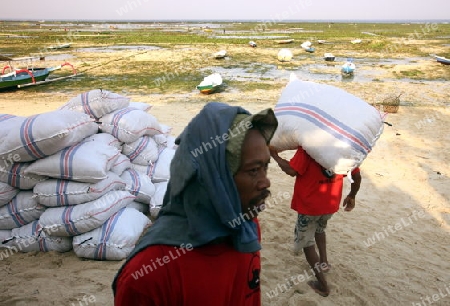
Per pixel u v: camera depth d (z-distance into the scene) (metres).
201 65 22.05
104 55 26.73
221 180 1.09
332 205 3.12
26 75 16.19
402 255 4.24
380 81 16.97
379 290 3.60
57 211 3.63
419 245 4.48
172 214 1.23
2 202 3.69
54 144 3.44
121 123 4.27
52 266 3.60
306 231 3.24
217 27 88.19
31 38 44.44
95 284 3.33
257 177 1.15
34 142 3.37
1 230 3.80
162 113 10.97
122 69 20.73
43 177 3.64
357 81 16.98
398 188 6.13
